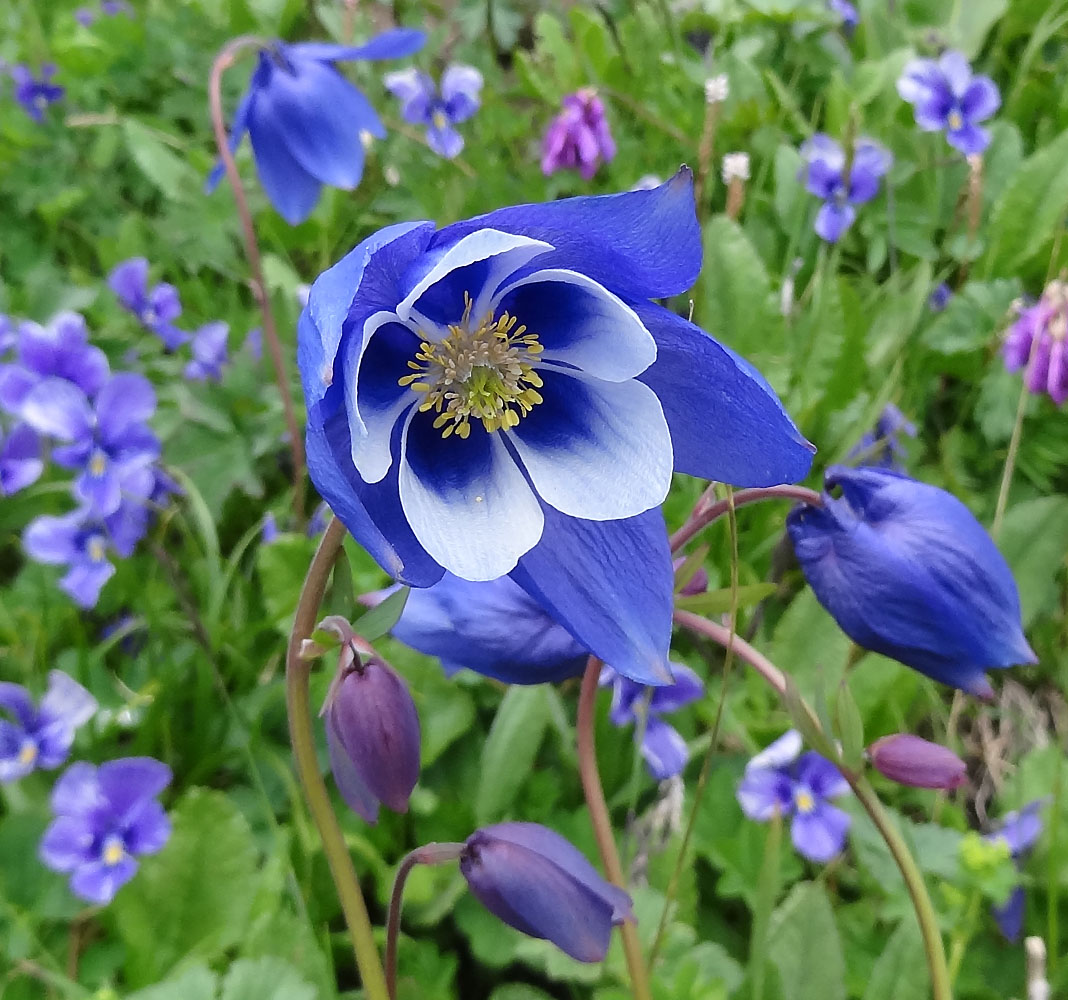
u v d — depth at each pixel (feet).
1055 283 1.33
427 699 1.22
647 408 0.83
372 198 2.02
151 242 1.95
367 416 0.83
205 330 1.51
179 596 1.22
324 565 0.85
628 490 0.83
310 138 1.35
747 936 1.17
